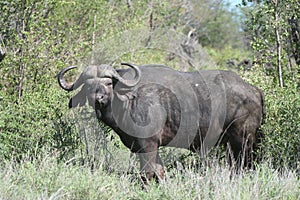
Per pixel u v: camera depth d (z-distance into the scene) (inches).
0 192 641.0
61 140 818.8
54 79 1029.2
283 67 1083.9
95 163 780.0
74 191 672.4
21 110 859.4
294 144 824.9
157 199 684.7
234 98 814.5
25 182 686.5
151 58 1578.5
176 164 833.5
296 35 1139.9
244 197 659.4
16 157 799.7
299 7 1055.6
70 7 1254.9
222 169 736.3
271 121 851.4
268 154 823.7
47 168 725.3
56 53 1086.4
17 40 1000.9
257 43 1082.1
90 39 1254.3
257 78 979.3
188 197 679.1
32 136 837.8
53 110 861.8
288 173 754.8
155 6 1797.5
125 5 1584.6
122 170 791.1
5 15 1046.4
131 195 703.7
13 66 1012.5
